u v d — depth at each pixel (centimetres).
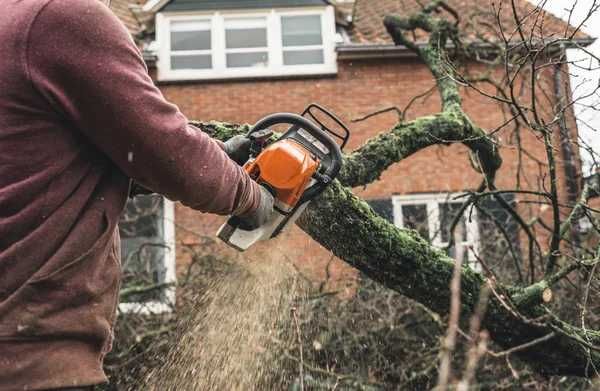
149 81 166
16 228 158
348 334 682
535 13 441
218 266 768
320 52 1159
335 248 338
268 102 1129
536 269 702
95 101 157
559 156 974
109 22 162
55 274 157
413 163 1075
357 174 399
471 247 322
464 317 365
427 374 624
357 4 1272
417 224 843
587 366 371
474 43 668
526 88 909
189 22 1163
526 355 390
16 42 158
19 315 154
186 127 168
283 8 1159
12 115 158
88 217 163
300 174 213
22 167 159
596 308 642
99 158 168
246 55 1157
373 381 602
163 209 1034
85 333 161
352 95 1124
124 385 679
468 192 463
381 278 349
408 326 693
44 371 154
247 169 215
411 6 1221
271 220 215
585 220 686
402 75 1127
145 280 809
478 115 1066
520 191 442
